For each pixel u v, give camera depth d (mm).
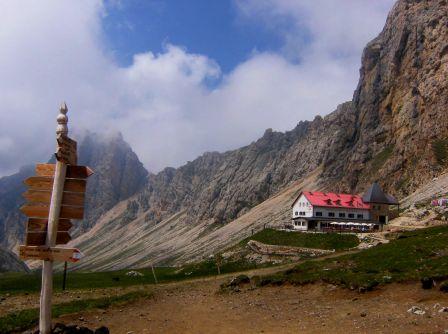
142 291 55719
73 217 19125
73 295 59438
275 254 89312
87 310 40906
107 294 58406
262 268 75062
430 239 57219
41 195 18969
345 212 126062
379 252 55812
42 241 18734
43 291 19016
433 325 26391
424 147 197500
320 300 38281
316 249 87312
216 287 54781
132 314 39125
